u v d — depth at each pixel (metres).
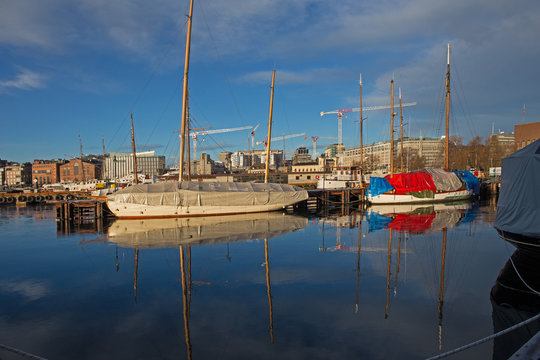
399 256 19.34
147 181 67.50
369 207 50.03
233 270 17.11
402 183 50.69
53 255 21.67
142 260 19.73
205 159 178.88
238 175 82.25
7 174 191.00
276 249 21.88
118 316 11.70
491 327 10.19
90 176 147.38
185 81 38.72
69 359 8.88
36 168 169.88
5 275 17.17
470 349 8.87
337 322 10.74
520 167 14.02
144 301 13.11
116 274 17.02
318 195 53.09
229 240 25.23
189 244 23.98
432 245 22.08
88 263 19.38
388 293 13.29
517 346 8.91
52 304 12.99
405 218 36.09
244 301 12.80
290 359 8.65
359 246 22.33
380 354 8.77
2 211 58.59
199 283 15.20
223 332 10.27
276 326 10.55
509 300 12.41
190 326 10.75
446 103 54.28
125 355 9.05
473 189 56.88
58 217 40.22
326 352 8.94
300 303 12.43
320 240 24.70
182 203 37.69
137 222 35.16
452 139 137.62
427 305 12.05
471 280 14.80
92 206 40.91
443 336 9.68
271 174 80.44
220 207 39.34
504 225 14.83
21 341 9.97
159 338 9.98
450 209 43.66
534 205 13.38
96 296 13.82
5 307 12.75
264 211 42.09
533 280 13.50
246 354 8.91
